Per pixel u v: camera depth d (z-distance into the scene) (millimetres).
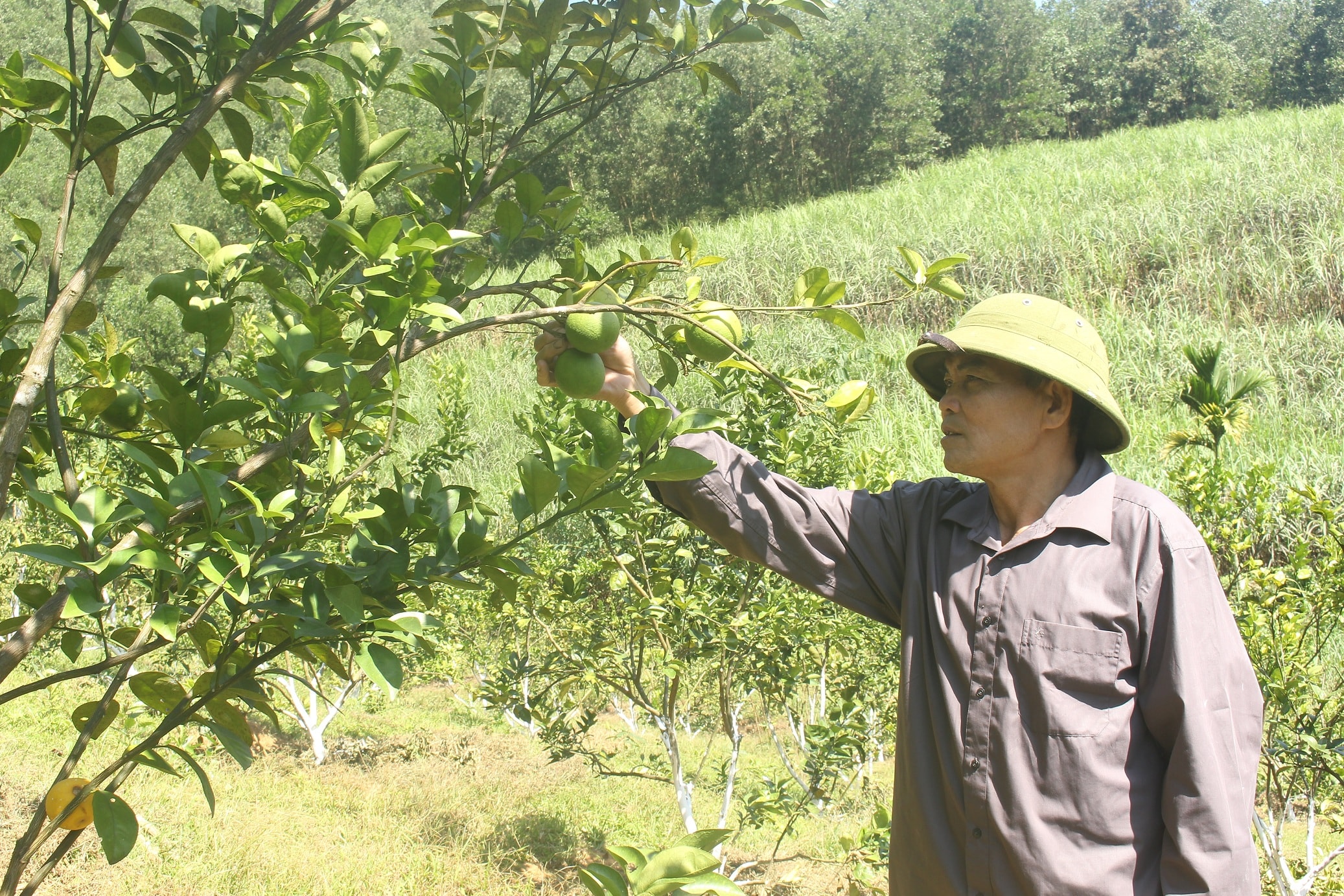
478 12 1798
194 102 1447
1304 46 41875
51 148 21406
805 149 33625
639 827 6555
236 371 2838
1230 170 16422
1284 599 4109
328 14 1350
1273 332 12320
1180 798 1330
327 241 1440
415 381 15734
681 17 1934
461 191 1697
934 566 1605
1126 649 1407
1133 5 43688
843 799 6883
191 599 1398
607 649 5215
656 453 1262
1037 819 1381
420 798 7086
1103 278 14547
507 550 1272
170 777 6738
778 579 4840
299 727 9297
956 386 1588
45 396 1242
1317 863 4551
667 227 29500
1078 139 41594
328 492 1227
